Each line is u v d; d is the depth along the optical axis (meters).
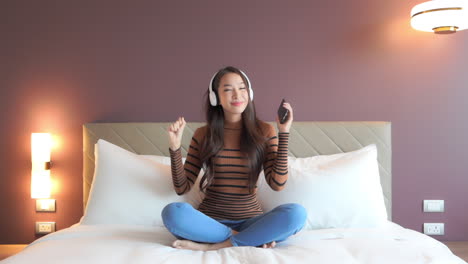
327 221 2.40
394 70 3.03
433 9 2.71
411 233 2.26
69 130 3.03
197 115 3.04
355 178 2.49
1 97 3.03
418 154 3.04
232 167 2.17
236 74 2.16
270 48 3.03
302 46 3.03
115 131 2.94
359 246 1.90
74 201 3.04
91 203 2.46
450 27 2.78
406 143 3.04
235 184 2.15
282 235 1.92
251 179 2.15
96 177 2.54
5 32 3.02
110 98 3.04
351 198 2.44
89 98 3.03
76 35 3.03
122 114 3.04
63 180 3.04
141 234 2.10
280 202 2.45
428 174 3.04
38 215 3.05
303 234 2.15
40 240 2.11
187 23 3.03
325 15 3.03
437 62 3.03
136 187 2.45
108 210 2.41
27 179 3.05
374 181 2.55
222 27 3.03
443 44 3.02
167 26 3.03
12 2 3.01
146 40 3.03
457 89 3.03
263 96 3.03
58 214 3.05
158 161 2.69
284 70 3.04
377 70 3.03
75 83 3.03
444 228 3.04
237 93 2.12
